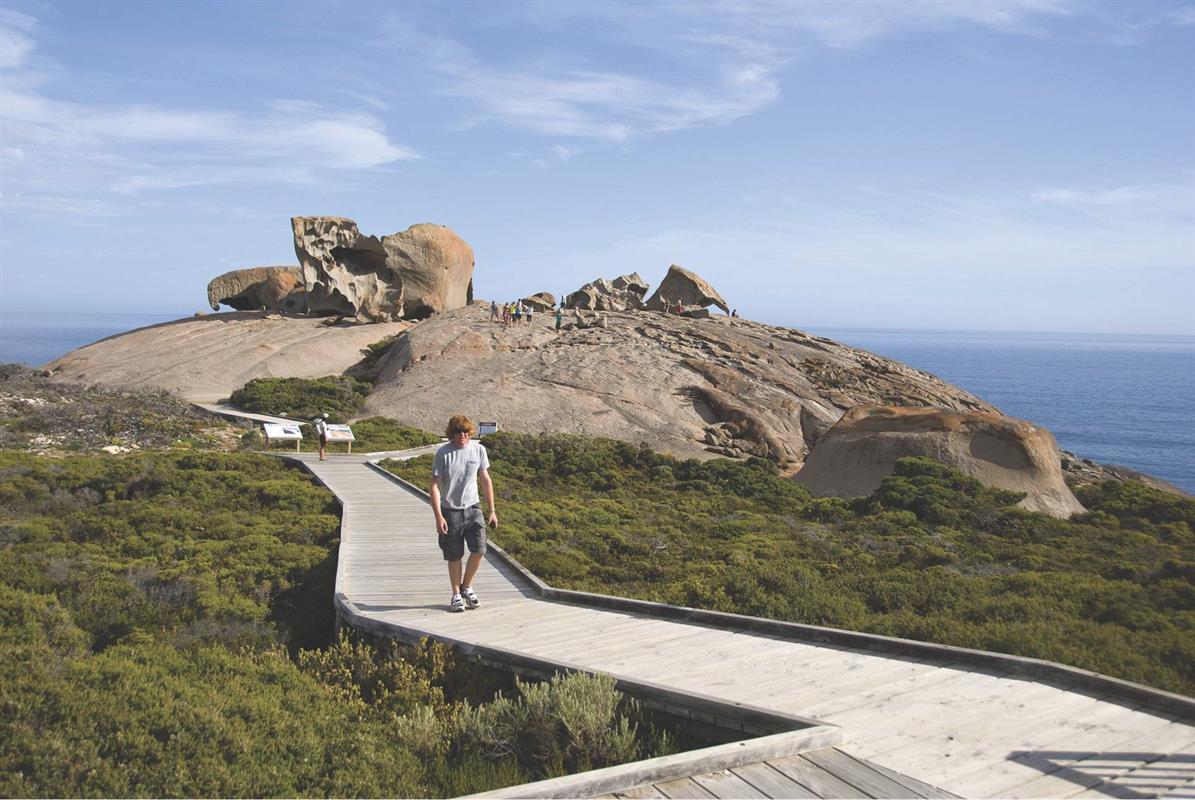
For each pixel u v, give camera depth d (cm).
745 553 1566
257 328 5853
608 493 2492
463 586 973
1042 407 18688
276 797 548
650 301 6394
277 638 1052
